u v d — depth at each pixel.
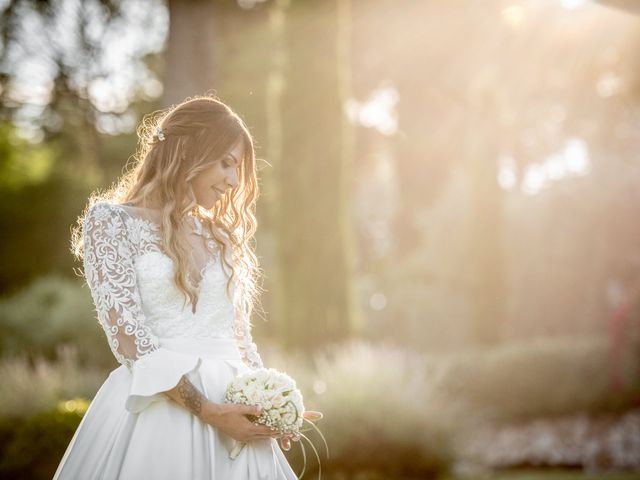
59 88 10.83
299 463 7.44
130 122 13.45
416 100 19.34
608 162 20.53
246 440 2.63
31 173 18.09
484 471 9.25
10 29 9.70
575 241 21.77
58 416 6.01
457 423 8.65
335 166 10.18
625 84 14.77
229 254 2.86
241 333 3.00
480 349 15.58
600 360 13.21
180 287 2.64
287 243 10.16
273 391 2.63
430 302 24.06
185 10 8.70
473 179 16.59
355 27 17.16
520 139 19.61
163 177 2.72
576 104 16.97
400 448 7.86
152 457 2.58
